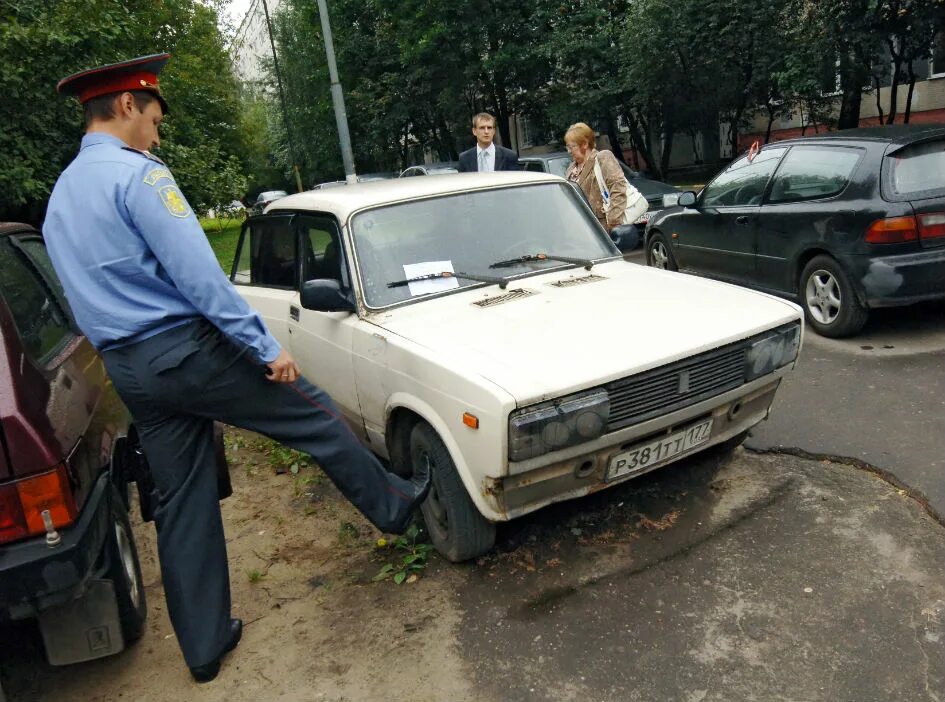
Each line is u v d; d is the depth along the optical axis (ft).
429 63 77.61
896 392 15.81
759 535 11.21
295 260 14.92
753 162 23.16
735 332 10.95
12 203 32.07
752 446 14.10
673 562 10.78
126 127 8.77
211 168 46.75
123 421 11.50
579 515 12.30
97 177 8.25
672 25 53.31
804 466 13.16
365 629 10.14
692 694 8.32
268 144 174.50
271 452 16.80
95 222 8.23
